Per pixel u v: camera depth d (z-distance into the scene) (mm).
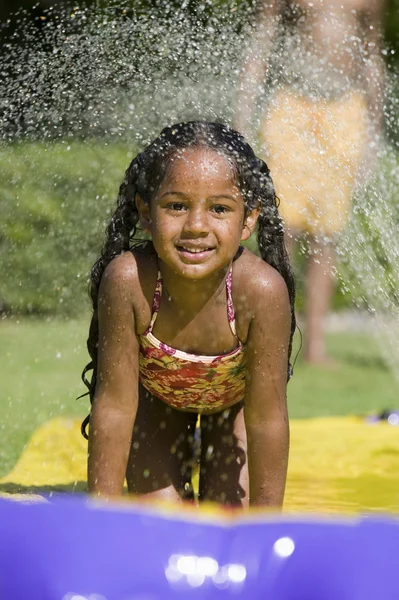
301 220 7215
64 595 1891
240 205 3256
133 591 1891
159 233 3193
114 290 3326
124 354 3361
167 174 3193
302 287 9617
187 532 1944
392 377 9281
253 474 3420
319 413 7387
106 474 3318
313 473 4762
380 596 1895
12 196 11109
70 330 11422
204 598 1879
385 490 4410
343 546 1925
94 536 1944
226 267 3309
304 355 9922
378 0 8227
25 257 11719
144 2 5957
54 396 7828
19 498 3287
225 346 3395
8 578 1941
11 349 10258
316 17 7703
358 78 7977
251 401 3387
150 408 3797
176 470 3783
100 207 10781
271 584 1887
